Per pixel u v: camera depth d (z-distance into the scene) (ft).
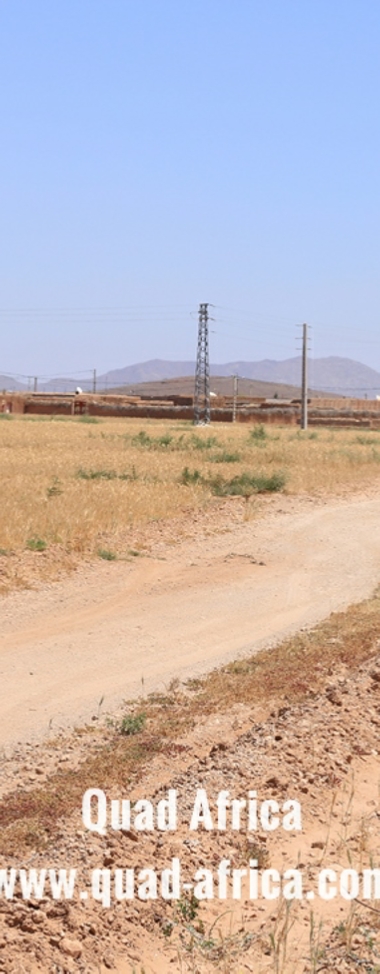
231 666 46.96
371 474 150.92
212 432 285.43
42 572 67.05
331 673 45.34
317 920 23.40
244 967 21.22
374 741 35.78
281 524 97.86
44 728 37.27
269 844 27.48
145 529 88.02
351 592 68.74
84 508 88.22
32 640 51.42
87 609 59.31
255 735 35.06
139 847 25.96
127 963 21.29
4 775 31.76
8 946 20.79
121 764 32.22
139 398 575.38
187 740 35.45
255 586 69.56
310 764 32.68
